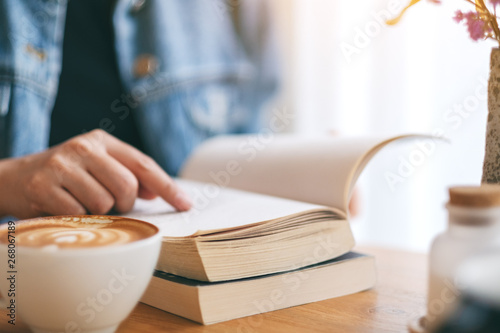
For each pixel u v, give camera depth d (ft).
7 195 1.89
